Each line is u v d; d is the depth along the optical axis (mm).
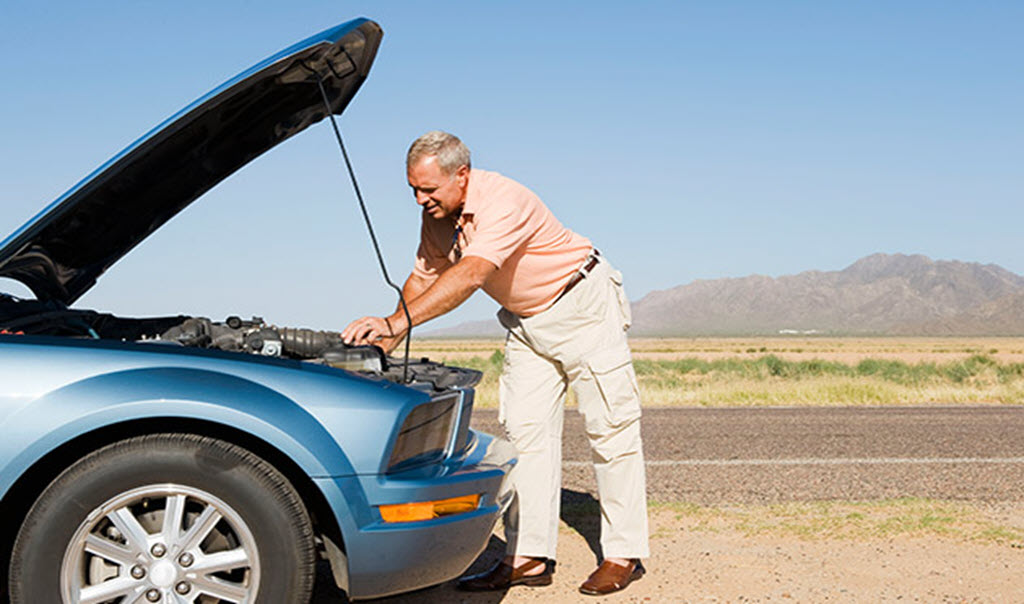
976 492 6379
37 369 2787
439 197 3730
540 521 4109
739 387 19734
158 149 3307
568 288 4039
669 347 134250
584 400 4090
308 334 3646
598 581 4000
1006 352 87000
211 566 2852
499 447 3760
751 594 3980
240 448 2852
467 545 3137
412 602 3877
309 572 2875
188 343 3396
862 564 4438
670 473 7219
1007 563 4445
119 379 2797
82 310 3705
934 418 12125
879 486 6609
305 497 3094
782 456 8250
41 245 3438
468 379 3656
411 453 3064
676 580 4191
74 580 2779
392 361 3895
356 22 3363
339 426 2893
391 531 2912
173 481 2814
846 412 13195
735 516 5469
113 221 3654
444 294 3607
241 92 3293
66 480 2768
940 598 3918
